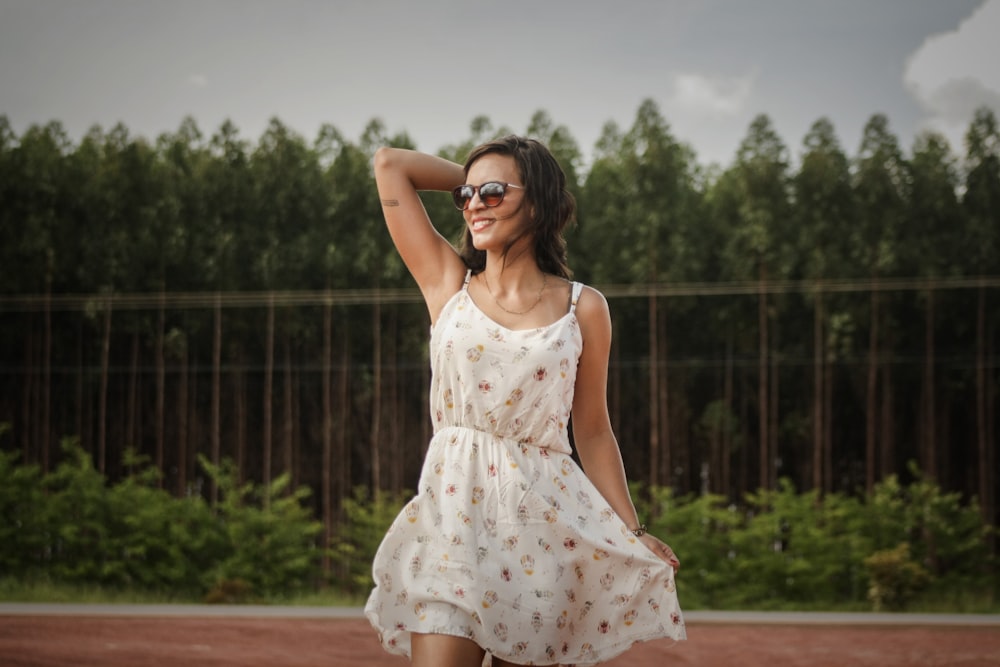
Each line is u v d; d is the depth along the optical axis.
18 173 22.95
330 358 23.25
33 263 22.97
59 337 23.75
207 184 23.36
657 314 23.47
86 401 23.59
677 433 23.27
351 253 22.70
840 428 23.53
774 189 22.59
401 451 22.44
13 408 23.47
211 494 23.05
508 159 2.54
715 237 23.34
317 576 16.80
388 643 2.52
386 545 2.48
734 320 23.45
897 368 23.41
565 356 2.47
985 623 9.86
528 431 2.47
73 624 9.03
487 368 2.46
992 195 22.97
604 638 2.54
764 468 21.28
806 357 23.33
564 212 2.58
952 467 23.27
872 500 17.27
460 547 2.39
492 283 2.55
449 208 22.12
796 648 8.49
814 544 15.82
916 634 9.52
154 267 23.17
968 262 23.02
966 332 23.34
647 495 20.31
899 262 22.61
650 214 22.17
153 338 23.23
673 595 2.51
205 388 23.62
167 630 8.77
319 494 22.92
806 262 22.59
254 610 10.24
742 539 15.82
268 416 20.88
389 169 2.69
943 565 17.50
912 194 22.86
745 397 23.00
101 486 16.89
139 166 23.30
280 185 23.17
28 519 16.12
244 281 23.19
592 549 2.48
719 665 7.60
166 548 15.53
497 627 2.36
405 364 22.92
